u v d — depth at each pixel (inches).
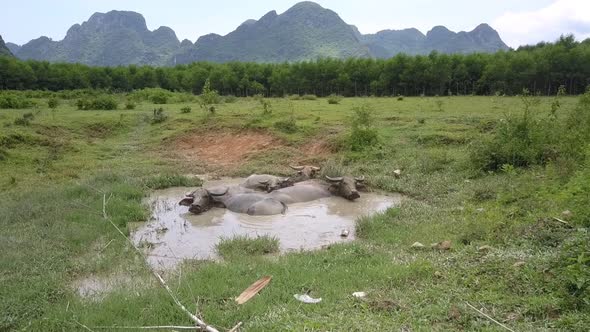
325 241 331.9
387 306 199.3
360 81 1936.5
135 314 207.0
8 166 570.3
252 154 645.3
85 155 652.7
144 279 257.1
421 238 304.0
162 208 426.6
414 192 447.2
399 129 700.0
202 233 357.4
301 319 193.3
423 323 184.5
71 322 200.7
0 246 297.6
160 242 334.6
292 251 303.9
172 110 996.6
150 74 2106.3
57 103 1083.9
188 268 270.1
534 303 189.8
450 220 335.9
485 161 475.8
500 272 222.2
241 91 2042.3
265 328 187.0
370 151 593.6
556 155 452.4
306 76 1974.7
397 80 1847.9
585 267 192.2
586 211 278.7
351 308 202.1
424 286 219.9
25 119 754.8
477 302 198.2
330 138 652.1
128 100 1190.9
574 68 1572.3
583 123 470.6
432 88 1849.2
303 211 413.4
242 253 297.6
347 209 418.6
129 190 451.5
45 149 655.1
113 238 330.0
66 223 353.4
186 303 213.0
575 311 180.4
